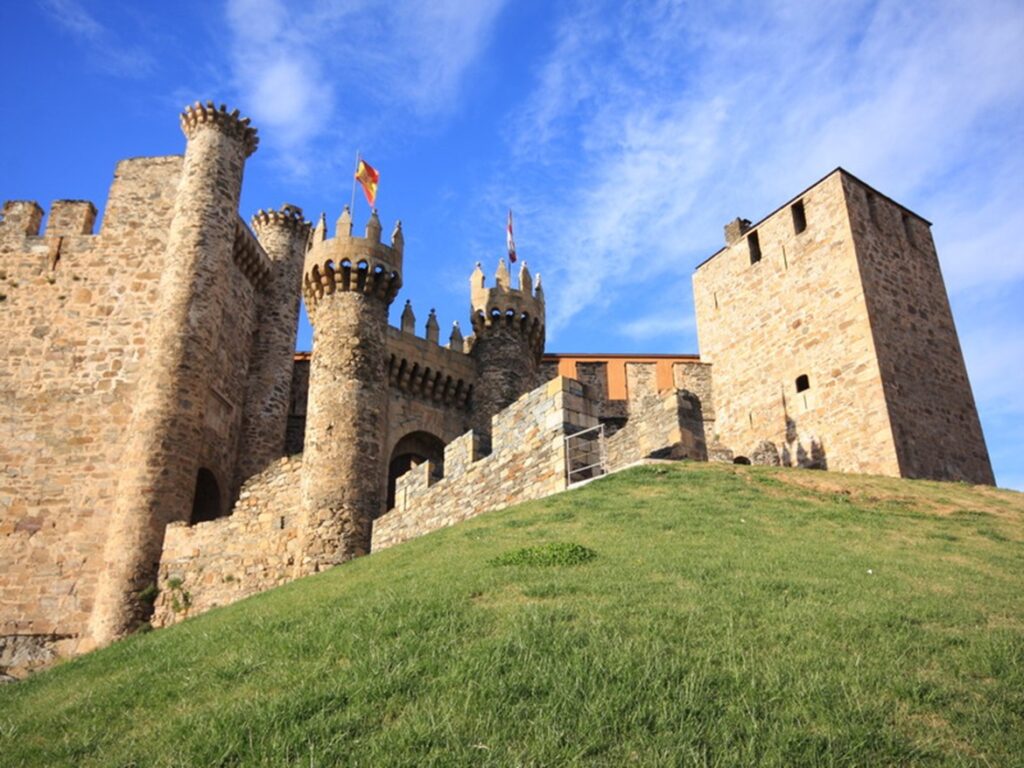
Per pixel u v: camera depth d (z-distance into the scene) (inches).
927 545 635.5
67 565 1143.0
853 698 311.0
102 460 1208.2
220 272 1293.1
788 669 336.5
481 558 592.7
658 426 925.2
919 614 412.5
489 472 927.0
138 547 1072.2
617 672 337.4
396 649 386.0
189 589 1061.8
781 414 1429.6
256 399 1437.0
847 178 1439.5
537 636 382.6
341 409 1190.3
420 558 662.5
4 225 1385.3
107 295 1321.4
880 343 1304.1
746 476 866.1
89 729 369.7
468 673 348.5
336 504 1109.7
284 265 1582.2
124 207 1389.0
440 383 1461.6
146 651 559.2
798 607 419.5
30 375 1266.0
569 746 287.9
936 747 279.3
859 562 542.0
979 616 414.6
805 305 1434.5
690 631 384.8
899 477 1134.4
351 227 1317.7
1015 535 716.7
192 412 1177.4
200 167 1332.4
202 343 1226.0
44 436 1224.8
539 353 1578.5
